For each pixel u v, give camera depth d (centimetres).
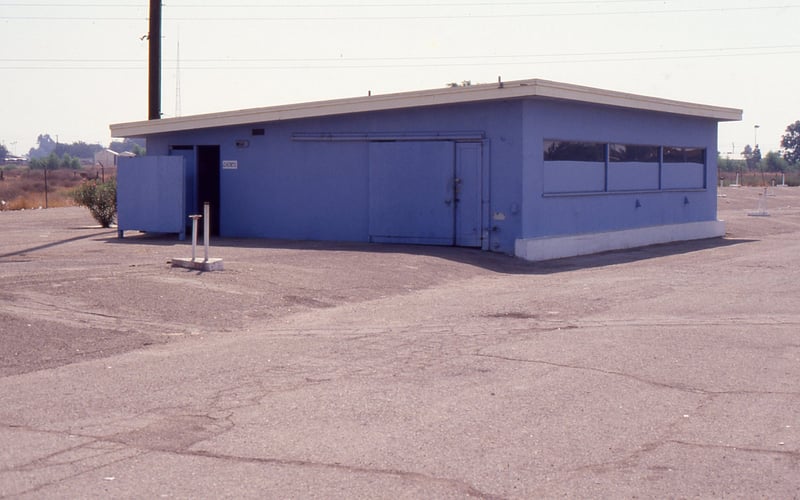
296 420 808
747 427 791
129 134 2641
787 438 759
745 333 1234
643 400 880
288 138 2477
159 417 820
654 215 2817
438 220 2284
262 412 835
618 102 2434
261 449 725
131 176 2495
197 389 924
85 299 1355
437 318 1371
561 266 2116
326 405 858
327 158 2430
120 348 1135
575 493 628
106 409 848
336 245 2292
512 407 851
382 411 837
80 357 1084
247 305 1419
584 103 2361
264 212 2527
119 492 627
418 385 938
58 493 625
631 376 980
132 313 1311
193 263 1662
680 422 805
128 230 2536
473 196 2239
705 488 640
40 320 1216
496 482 649
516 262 2127
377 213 2355
